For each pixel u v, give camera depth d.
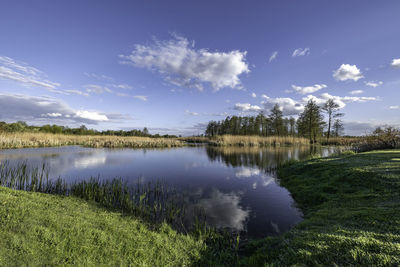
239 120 64.88
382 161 7.43
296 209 5.66
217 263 3.13
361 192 5.21
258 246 3.67
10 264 2.27
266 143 33.53
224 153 20.47
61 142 27.22
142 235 3.67
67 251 2.72
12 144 20.47
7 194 4.61
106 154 18.17
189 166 12.70
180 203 6.11
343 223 3.50
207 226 4.59
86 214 4.23
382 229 2.90
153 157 16.89
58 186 6.77
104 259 2.73
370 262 2.21
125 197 5.76
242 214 5.32
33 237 2.86
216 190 7.57
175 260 3.04
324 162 9.46
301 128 46.72
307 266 2.42
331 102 36.94
